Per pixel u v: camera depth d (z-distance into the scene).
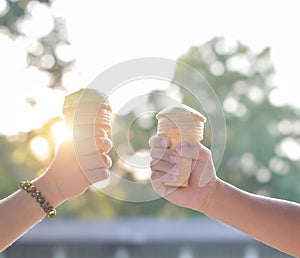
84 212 11.88
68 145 1.68
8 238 1.65
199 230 11.58
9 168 9.15
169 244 11.63
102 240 11.40
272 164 13.14
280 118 13.25
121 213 12.15
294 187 13.02
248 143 13.17
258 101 13.29
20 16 8.20
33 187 1.68
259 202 1.70
